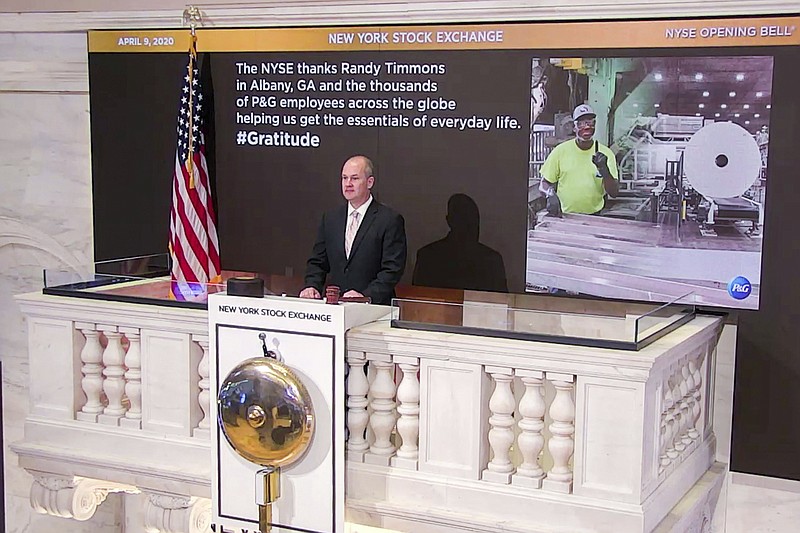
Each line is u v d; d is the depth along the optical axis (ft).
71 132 24.34
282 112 22.03
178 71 22.77
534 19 19.71
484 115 20.26
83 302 18.02
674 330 16.80
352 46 21.26
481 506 15.11
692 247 18.83
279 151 22.13
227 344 16.25
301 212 22.08
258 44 22.09
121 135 23.44
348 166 19.74
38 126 24.62
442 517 15.19
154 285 18.90
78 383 18.44
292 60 21.84
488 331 15.21
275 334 15.89
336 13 21.26
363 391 15.90
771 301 18.31
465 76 20.35
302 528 16.03
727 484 19.04
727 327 18.69
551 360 14.57
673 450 16.44
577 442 14.61
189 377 17.25
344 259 20.08
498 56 20.04
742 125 18.29
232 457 16.39
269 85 22.09
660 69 18.79
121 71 23.26
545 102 19.74
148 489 17.66
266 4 21.95
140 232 23.52
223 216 22.76
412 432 15.72
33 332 18.57
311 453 15.85
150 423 17.67
